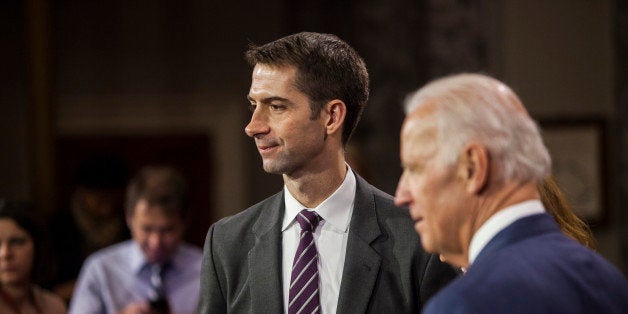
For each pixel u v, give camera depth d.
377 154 14.63
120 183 10.52
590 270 3.40
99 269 8.47
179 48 16.16
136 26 16.09
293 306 4.50
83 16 15.97
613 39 14.10
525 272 3.27
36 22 15.54
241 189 16.42
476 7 14.23
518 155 3.41
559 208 5.06
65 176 16.14
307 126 4.38
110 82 16.14
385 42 14.68
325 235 4.60
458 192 3.47
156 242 8.19
